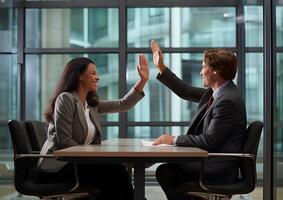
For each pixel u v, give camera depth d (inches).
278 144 145.1
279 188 144.1
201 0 249.1
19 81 239.9
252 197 168.9
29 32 250.5
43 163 93.7
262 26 175.2
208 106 98.1
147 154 72.1
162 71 122.3
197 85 251.6
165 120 251.4
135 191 80.0
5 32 209.6
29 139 101.7
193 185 90.9
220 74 96.0
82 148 80.1
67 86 102.7
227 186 89.5
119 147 83.8
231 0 247.9
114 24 251.3
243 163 90.1
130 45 250.7
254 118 203.2
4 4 207.8
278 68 144.2
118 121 246.8
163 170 99.2
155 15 251.9
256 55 199.8
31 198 190.7
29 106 249.3
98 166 97.9
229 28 250.5
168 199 99.6
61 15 252.7
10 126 91.7
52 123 99.3
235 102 91.9
